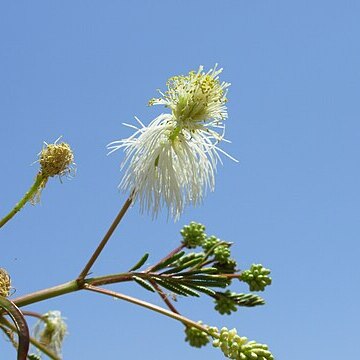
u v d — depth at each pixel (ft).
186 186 0.81
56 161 0.79
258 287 0.82
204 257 0.81
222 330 0.74
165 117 0.82
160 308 0.75
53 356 0.76
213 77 0.82
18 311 0.70
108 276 0.77
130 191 0.80
